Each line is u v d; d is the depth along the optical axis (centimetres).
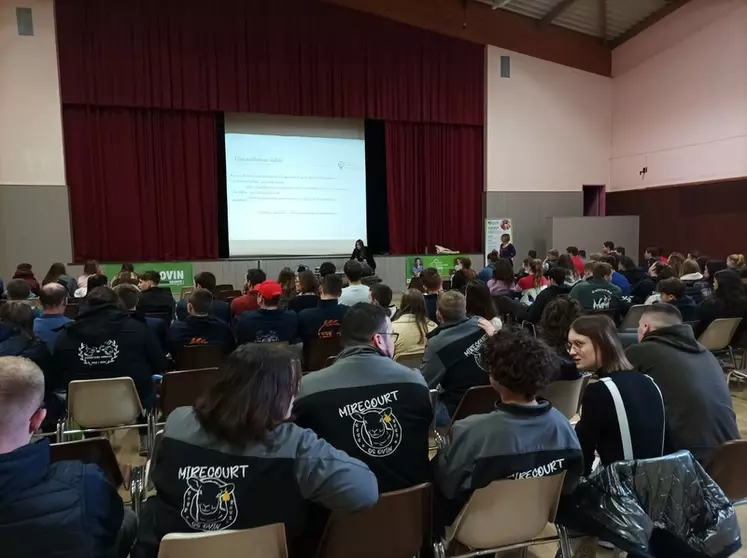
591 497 170
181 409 146
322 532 157
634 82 1225
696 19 1073
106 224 989
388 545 157
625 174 1259
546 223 1239
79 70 933
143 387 297
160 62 969
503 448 159
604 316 201
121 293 361
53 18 919
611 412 178
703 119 1070
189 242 1048
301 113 1052
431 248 1208
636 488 167
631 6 1134
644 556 162
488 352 169
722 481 190
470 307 315
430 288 454
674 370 207
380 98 1105
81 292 599
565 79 1250
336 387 170
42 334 331
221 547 132
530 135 1231
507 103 1206
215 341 351
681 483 166
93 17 933
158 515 138
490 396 248
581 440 183
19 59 912
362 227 1161
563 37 1238
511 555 234
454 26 1143
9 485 118
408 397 173
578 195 1280
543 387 162
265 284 362
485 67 1184
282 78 1034
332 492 136
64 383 289
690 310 423
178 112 1013
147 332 298
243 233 1083
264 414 135
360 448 167
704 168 1073
